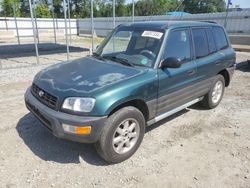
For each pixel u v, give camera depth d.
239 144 3.93
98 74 3.37
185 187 2.92
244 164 3.40
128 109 3.22
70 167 3.23
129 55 3.90
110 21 30.83
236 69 9.90
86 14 47.12
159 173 3.16
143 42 3.93
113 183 2.95
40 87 3.38
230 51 5.48
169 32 3.89
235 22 21.23
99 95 2.93
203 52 4.61
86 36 32.19
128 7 43.34
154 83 3.49
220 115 5.08
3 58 12.40
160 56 3.68
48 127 3.14
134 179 3.04
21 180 2.95
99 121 2.91
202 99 5.10
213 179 3.07
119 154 3.29
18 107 5.22
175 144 3.88
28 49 16.66
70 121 2.86
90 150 3.63
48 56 13.31
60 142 3.82
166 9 40.97
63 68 3.76
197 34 4.51
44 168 3.19
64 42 23.02
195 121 4.76
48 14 41.94
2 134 4.02
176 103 4.11
